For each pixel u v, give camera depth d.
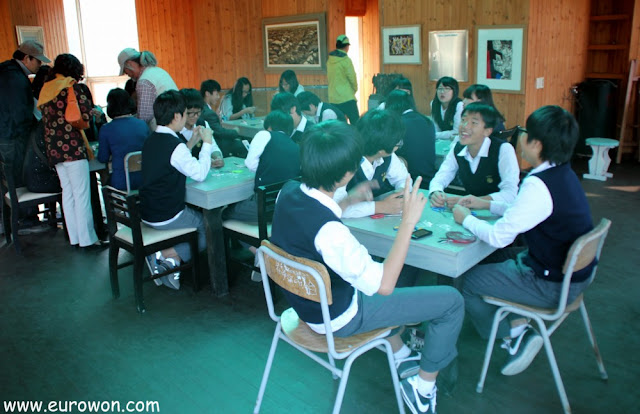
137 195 3.34
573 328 3.08
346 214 2.77
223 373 2.81
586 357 2.82
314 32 8.52
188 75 10.25
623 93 6.97
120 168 4.21
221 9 9.70
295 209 1.93
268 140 3.50
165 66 10.03
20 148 4.72
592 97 6.83
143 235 3.45
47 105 4.21
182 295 3.67
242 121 6.41
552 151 2.22
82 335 3.21
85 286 3.85
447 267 2.37
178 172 3.41
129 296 3.68
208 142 3.59
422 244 2.41
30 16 8.51
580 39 6.96
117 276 3.64
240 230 3.54
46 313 3.48
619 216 4.88
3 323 3.37
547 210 2.24
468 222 2.50
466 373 2.72
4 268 4.17
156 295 3.69
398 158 3.27
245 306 3.51
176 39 10.05
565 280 2.21
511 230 2.29
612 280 3.64
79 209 4.40
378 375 2.75
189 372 2.82
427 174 3.94
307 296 1.94
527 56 6.07
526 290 2.39
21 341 3.16
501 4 6.16
